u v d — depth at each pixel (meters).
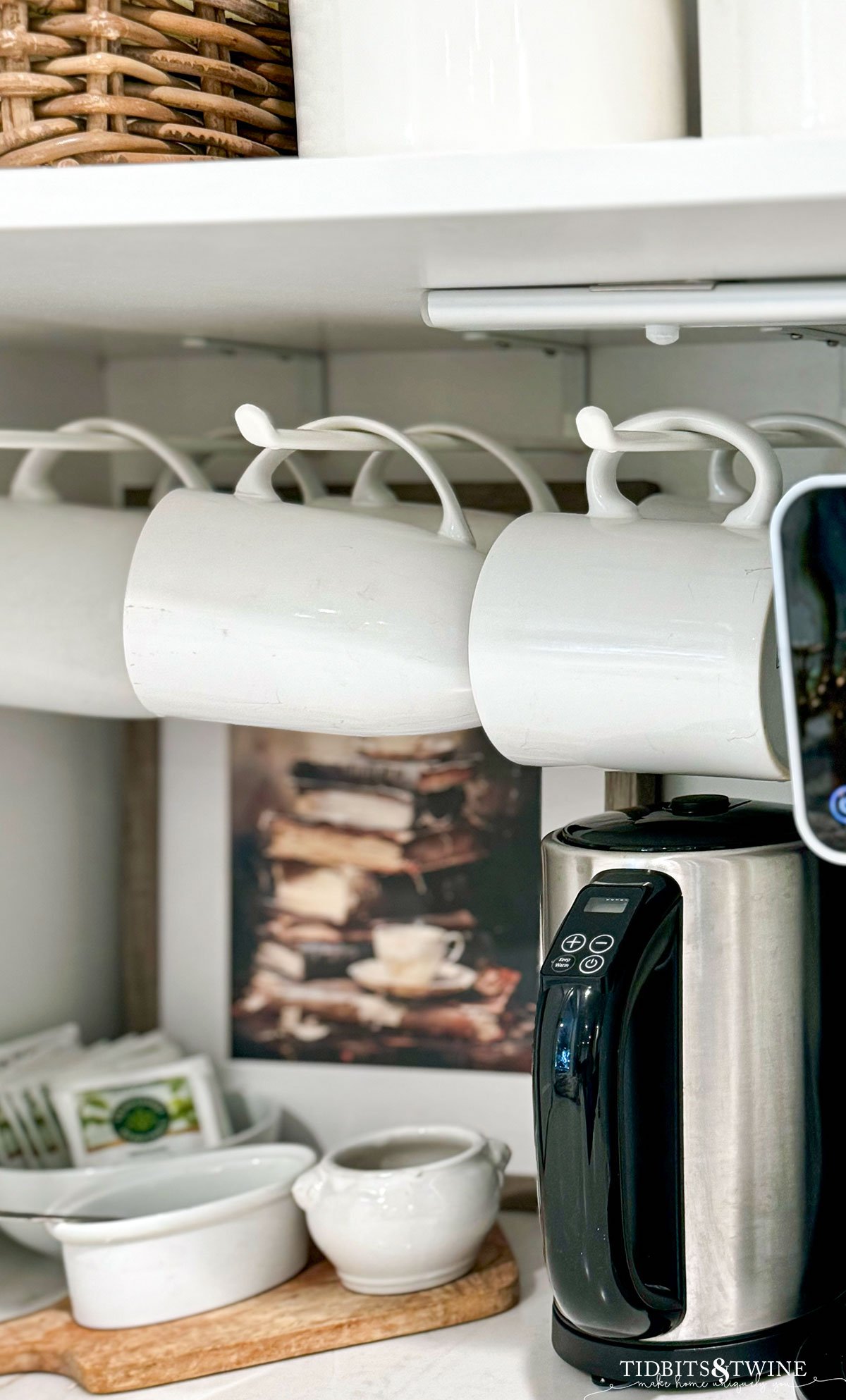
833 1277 0.61
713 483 0.68
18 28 0.51
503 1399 0.61
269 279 0.56
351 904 0.88
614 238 0.46
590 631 0.54
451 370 0.87
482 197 0.43
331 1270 0.75
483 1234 0.71
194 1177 0.78
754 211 0.42
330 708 0.61
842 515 0.46
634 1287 0.53
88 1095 0.84
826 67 0.44
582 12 0.46
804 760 0.47
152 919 0.94
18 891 0.89
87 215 0.46
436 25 0.46
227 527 0.62
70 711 0.73
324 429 0.66
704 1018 0.56
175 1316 0.69
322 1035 0.89
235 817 0.91
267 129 0.56
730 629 0.52
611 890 0.54
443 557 0.61
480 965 0.86
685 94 0.50
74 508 0.74
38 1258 0.81
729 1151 0.56
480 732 0.86
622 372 0.83
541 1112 0.52
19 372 0.87
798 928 0.58
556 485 0.84
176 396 0.93
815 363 0.79
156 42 0.52
